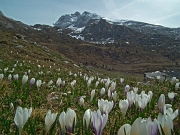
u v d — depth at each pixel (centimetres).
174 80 1023
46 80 1263
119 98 718
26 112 263
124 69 18325
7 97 554
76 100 662
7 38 3991
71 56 19225
